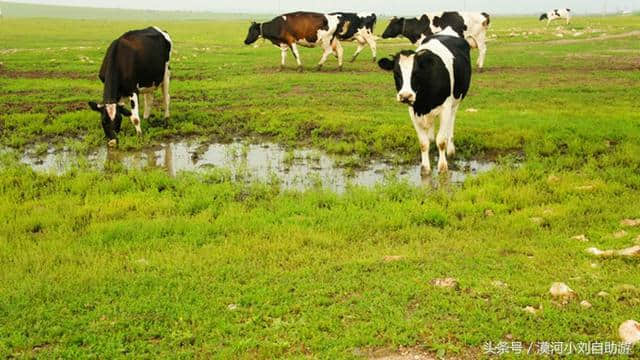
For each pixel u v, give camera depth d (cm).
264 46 3469
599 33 4109
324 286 572
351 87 1844
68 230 743
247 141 1234
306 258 642
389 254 650
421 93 923
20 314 531
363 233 719
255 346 475
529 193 834
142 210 811
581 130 1138
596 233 684
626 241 653
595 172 921
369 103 1575
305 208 799
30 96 1689
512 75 2059
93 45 3509
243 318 523
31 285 583
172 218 772
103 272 612
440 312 516
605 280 566
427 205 799
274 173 991
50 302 554
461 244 671
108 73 1150
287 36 2222
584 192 835
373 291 554
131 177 969
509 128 1196
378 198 850
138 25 6738
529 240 679
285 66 2400
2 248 677
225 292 566
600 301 523
